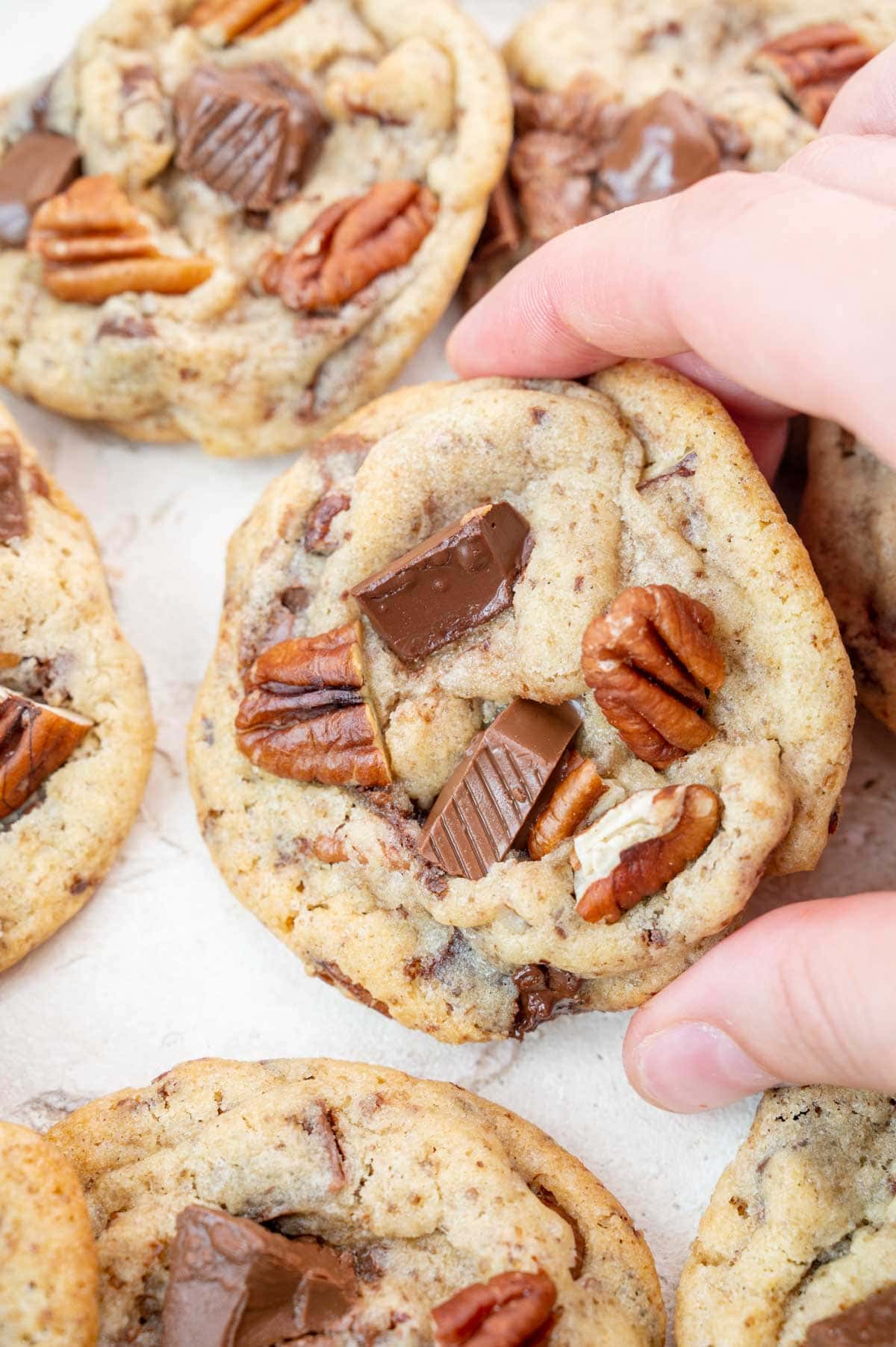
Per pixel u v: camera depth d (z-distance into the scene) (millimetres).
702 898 301
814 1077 294
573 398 323
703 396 318
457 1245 295
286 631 326
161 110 350
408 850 315
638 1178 323
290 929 320
